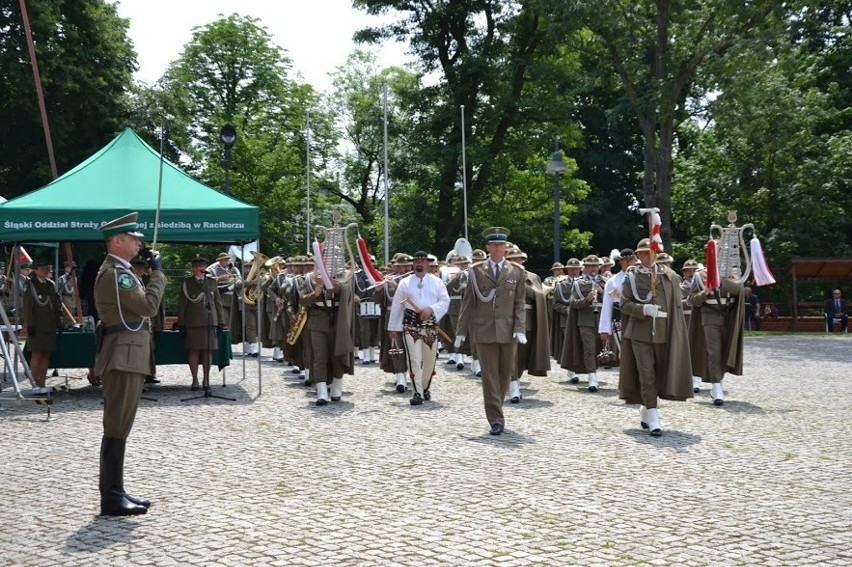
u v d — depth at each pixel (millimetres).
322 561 5719
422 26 37375
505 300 10289
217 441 9844
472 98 37312
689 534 6340
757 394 14133
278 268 21078
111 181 13945
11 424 11172
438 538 6215
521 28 36781
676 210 40562
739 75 29109
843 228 41812
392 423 11047
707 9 29438
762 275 13156
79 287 16031
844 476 8188
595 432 10461
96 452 9367
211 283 13930
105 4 35875
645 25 30734
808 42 40844
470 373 17000
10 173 35312
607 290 12461
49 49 32094
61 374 17281
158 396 13703
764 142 36875
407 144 38781
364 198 53875
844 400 13383
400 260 15414
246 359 20672
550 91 37344
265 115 44875
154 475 8188
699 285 13141
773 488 7719
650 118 31281
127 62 36094
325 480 7957
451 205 39250
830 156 37719
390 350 14211
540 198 41125
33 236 12945
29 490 7711
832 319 34219
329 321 12617
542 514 6832
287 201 39812
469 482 7875
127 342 7008
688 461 8820
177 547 6031
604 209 48906
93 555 5883
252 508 7023
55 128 32625
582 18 28938
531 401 13188
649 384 10328
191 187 14289
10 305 21031
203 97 45219
